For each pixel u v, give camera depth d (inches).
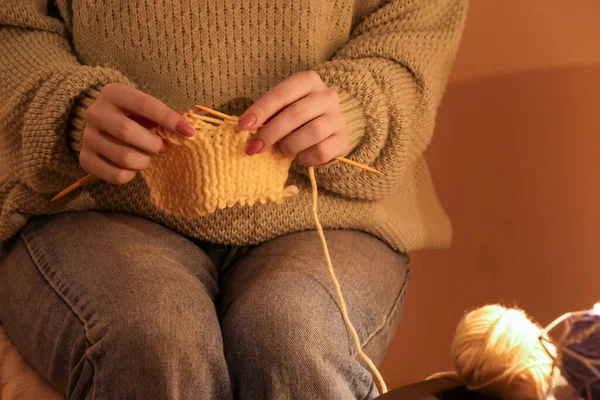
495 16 60.6
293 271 47.7
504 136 61.6
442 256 65.0
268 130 45.3
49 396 49.3
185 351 43.6
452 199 64.2
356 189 51.6
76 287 46.5
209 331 44.6
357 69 49.8
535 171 60.7
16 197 51.3
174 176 46.6
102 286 45.9
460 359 43.3
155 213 51.4
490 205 62.7
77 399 45.1
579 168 59.0
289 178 51.7
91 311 45.3
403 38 52.1
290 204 51.5
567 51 58.4
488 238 63.1
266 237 51.9
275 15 50.4
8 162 51.0
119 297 45.1
